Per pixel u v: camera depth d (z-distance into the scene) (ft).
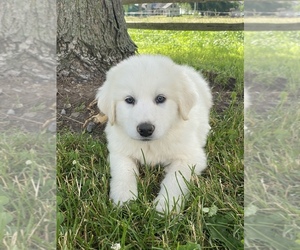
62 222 1.08
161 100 1.33
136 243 1.02
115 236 1.04
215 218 1.10
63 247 0.97
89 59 2.02
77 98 1.84
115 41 2.11
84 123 1.70
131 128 1.28
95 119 1.71
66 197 1.19
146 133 1.25
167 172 1.36
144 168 1.41
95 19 2.03
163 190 1.24
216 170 1.36
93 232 1.07
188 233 1.05
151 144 1.38
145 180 1.30
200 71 2.25
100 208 1.14
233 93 1.94
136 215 1.12
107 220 1.08
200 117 1.55
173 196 1.16
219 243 1.04
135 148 1.39
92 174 1.30
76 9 1.99
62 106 1.79
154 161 1.41
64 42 1.98
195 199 1.13
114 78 1.39
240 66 2.39
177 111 1.37
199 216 1.08
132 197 1.21
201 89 1.69
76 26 1.99
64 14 1.97
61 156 1.39
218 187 1.24
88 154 1.46
